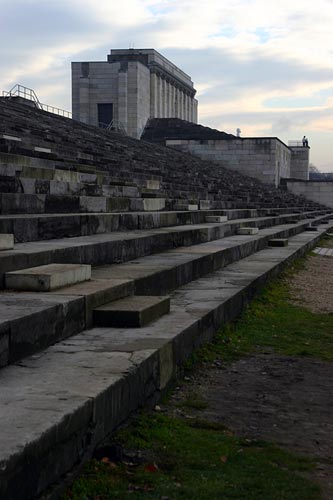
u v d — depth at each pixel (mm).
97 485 3941
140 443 4699
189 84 76562
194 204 23750
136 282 8242
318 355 8141
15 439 3471
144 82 58188
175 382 6500
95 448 4332
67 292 6789
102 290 7078
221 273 12656
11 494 3240
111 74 56281
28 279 6824
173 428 5152
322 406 6062
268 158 54312
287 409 5945
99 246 9820
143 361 5367
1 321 5016
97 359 5371
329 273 16938
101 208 14477
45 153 16359
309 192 59281
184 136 56344
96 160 21531
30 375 4820
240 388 6570
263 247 19578
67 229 11195
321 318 10594
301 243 22375
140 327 6816
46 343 5742
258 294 11984
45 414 3893
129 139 42438
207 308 8406
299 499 4035
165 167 33719
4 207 10758
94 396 4309
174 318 7594
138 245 11641
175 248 14023
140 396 5305
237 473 4383
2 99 31203
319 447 5020
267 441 5082
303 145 70188
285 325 9906
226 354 7926
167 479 4195
